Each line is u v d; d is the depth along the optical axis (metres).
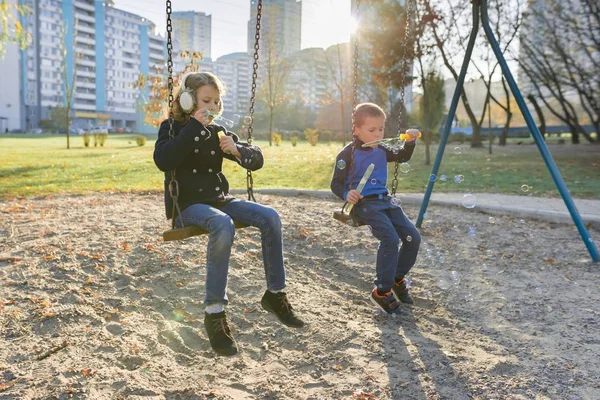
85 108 109.88
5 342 2.88
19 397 2.34
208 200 2.71
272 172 12.31
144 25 120.38
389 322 3.35
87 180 10.48
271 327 3.21
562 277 4.31
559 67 25.55
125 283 3.82
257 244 4.84
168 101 2.69
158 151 2.58
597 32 21.48
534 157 18.36
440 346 2.98
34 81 99.62
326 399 2.40
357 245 4.94
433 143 31.67
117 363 2.71
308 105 82.44
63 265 4.05
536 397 2.41
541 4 22.42
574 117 27.61
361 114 3.34
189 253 4.45
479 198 7.98
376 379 2.58
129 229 5.24
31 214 6.20
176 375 2.62
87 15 107.56
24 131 84.12
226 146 2.64
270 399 2.41
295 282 4.03
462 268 4.53
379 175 3.39
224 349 2.46
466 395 2.44
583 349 2.95
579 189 9.40
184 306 3.47
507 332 3.21
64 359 2.72
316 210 6.62
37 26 97.44
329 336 3.06
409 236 3.42
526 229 5.87
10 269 3.97
